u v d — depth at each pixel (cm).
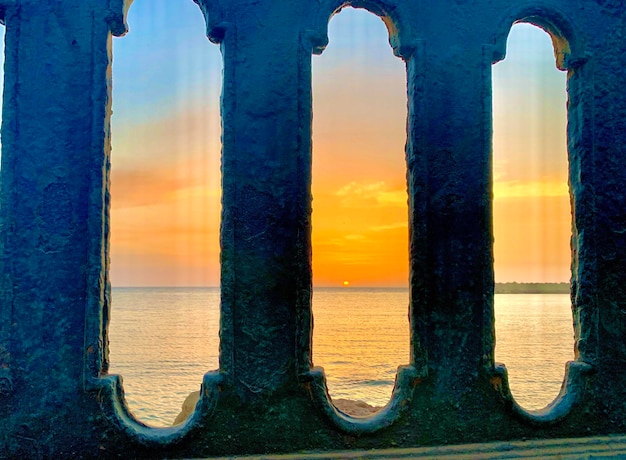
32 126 249
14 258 245
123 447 246
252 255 261
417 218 272
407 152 285
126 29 265
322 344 2794
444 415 268
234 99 264
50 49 253
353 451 259
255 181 263
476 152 280
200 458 250
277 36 270
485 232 278
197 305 6238
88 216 250
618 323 286
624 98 295
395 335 3234
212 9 267
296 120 268
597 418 279
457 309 273
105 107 256
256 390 256
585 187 287
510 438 272
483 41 285
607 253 287
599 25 295
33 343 244
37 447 241
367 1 277
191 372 1927
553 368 1755
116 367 2044
